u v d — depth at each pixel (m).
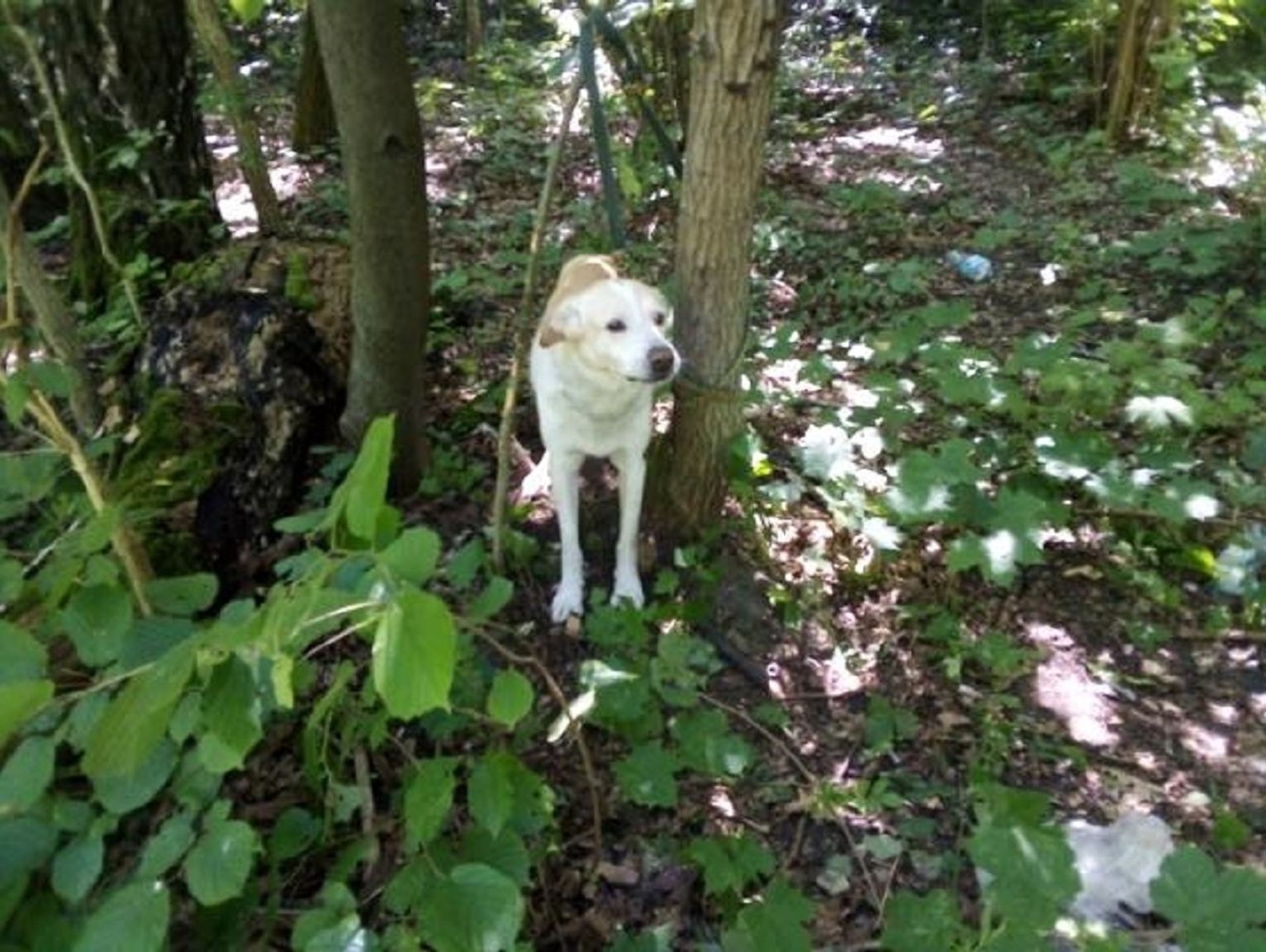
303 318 2.42
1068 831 1.63
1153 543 2.24
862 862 1.63
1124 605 2.14
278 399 2.29
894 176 4.51
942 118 5.43
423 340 2.25
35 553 1.75
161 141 3.14
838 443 2.16
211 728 0.96
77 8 2.91
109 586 1.17
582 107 4.83
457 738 1.75
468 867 1.17
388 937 1.21
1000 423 2.58
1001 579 1.90
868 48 7.19
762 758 1.82
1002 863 1.27
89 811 1.13
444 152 4.75
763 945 1.37
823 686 1.97
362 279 2.10
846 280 3.34
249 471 2.20
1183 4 4.59
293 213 4.05
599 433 2.00
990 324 3.19
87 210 3.11
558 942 1.50
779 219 3.87
